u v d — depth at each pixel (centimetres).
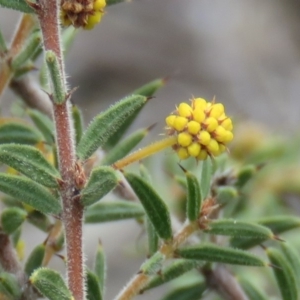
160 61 81
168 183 24
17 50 20
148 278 19
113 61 79
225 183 21
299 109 78
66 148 18
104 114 18
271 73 82
